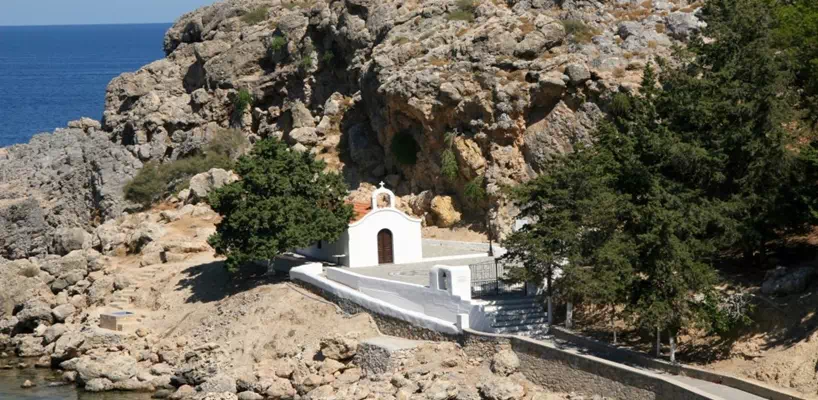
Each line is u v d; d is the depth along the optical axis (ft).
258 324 270.26
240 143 394.93
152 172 385.70
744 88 226.17
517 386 215.31
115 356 268.41
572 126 311.68
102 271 323.57
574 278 220.02
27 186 407.44
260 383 243.81
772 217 218.38
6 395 258.16
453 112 325.21
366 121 366.63
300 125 383.86
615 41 321.73
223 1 437.17
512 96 316.40
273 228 283.79
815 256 221.46
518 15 334.85
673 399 195.83
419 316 243.40
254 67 411.13
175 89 426.92
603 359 212.02
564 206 231.50
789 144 227.40
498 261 259.80
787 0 269.44
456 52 329.93
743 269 226.58
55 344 284.20
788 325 205.46
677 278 206.39
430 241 320.09
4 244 378.73
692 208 215.10
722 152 224.12
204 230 331.77
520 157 316.81
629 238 220.64
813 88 242.58
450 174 323.16
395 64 344.90
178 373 257.96
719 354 209.77
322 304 270.46
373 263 291.17
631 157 226.38
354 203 317.83
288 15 404.36
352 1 376.27
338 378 241.55
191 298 294.46
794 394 190.49
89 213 394.93
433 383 221.46
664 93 234.79
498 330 233.35
